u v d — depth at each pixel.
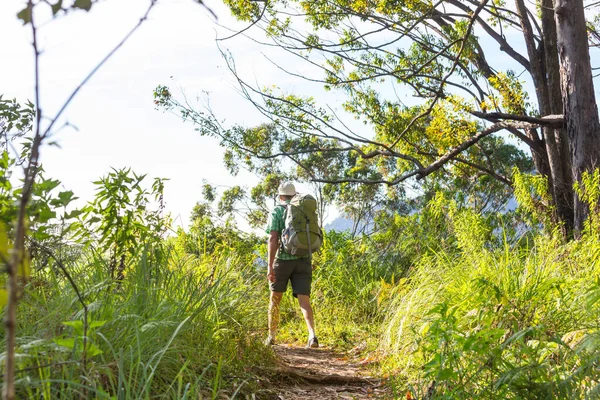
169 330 4.43
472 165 20.58
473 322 5.31
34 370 2.96
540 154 17.72
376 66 19.06
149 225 5.09
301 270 7.86
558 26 13.16
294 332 9.27
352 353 7.75
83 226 4.59
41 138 1.32
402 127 19.27
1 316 3.46
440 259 8.38
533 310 5.27
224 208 40.56
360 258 12.70
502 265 6.48
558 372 3.85
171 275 5.18
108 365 3.34
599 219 8.95
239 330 5.81
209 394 4.12
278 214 7.87
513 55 18.58
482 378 4.03
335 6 19.17
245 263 9.89
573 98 12.84
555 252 7.20
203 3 1.53
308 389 5.48
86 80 1.38
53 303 3.76
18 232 1.25
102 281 4.16
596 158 12.48
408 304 6.89
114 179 4.74
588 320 5.04
